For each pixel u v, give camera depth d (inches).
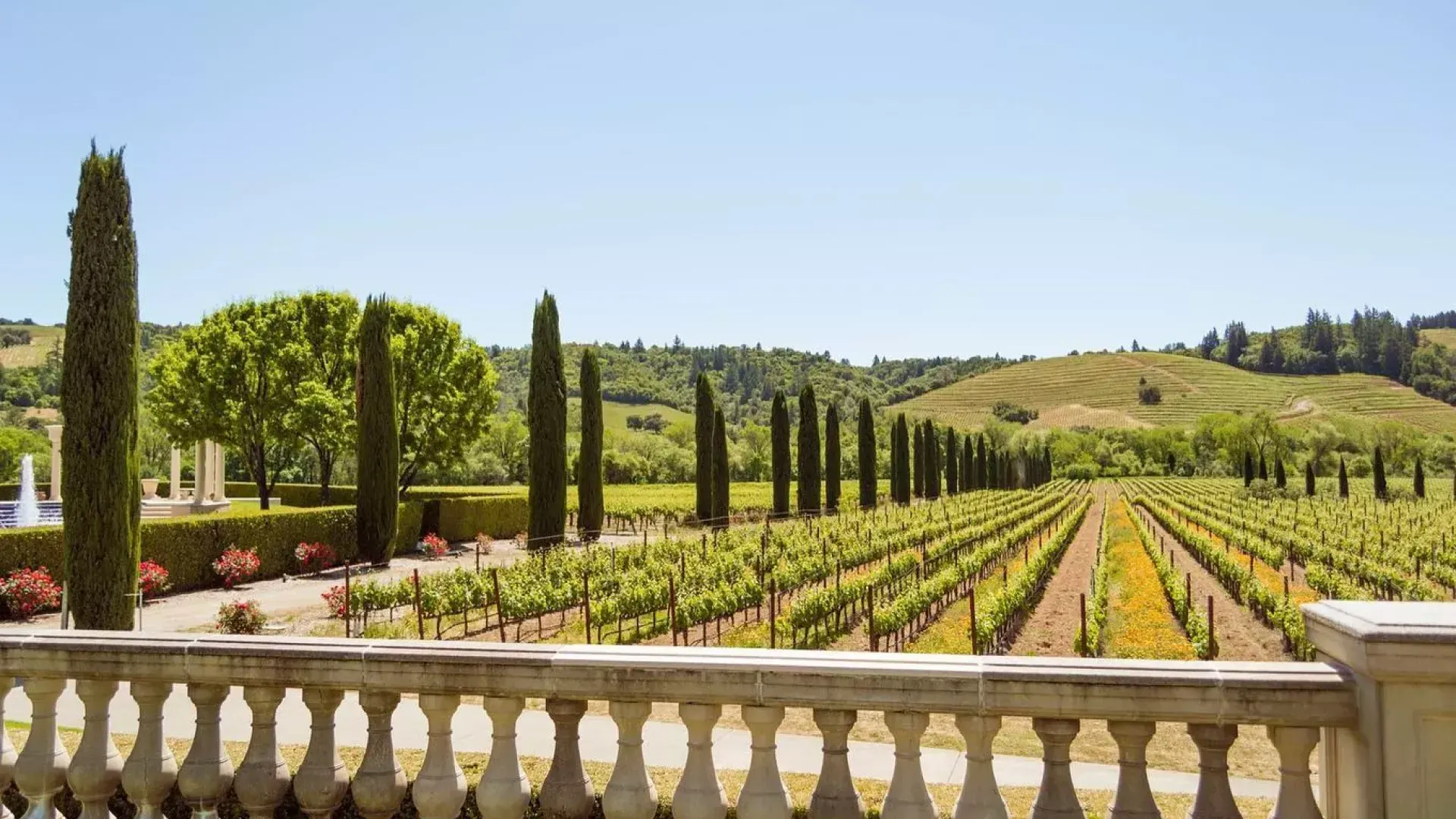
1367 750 134.5
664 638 737.0
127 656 182.5
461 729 350.0
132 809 221.1
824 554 1013.2
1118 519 2277.3
